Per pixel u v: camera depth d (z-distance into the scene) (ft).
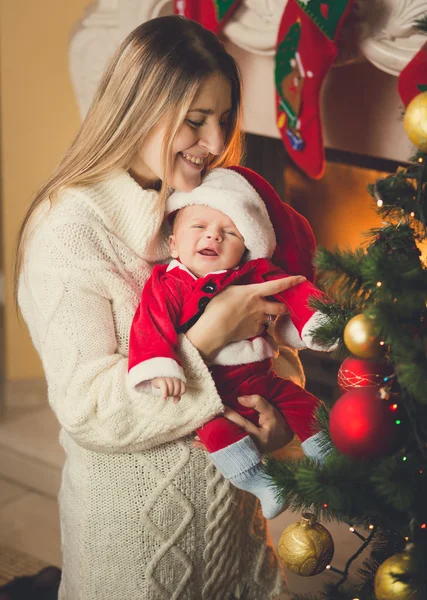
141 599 3.79
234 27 5.84
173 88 3.50
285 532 3.49
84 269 3.51
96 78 6.99
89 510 3.76
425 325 2.90
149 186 4.03
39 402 9.21
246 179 3.96
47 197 3.84
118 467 3.69
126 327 3.64
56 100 8.98
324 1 4.99
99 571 3.83
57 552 6.90
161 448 3.68
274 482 3.17
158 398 3.42
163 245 3.97
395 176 2.94
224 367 3.72
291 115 5.50
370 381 2.94
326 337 3.15
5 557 6.79
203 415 3.45
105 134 3.69
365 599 3.24
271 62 6.25
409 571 2.85
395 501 2.77
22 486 8.09
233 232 3.72
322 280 3.09
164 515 3.71
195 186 3.79
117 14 6.63
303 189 7.11
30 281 3.59
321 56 5.18
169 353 3.31
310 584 5.89
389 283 2.75
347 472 2.92
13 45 8.63
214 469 3.81
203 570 3.92
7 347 9.39
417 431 2.95
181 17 3.79
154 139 3.64
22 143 8.95
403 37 4.91
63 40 8.79
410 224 3.04
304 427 3.79
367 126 6.01
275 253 4.13
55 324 3.46
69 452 3.95
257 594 4.28
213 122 3.66
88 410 3.39
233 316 3.59
